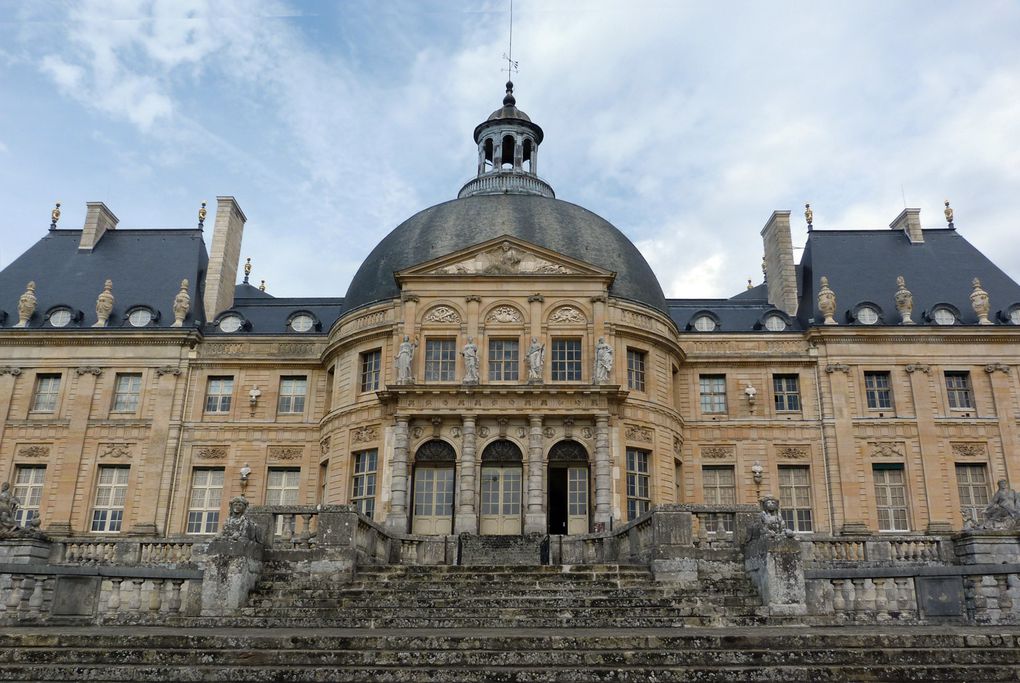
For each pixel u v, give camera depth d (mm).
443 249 42125
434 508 37031
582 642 14305
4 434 42719
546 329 39469
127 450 42688
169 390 43469
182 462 42750
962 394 42719
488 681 12812
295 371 44531
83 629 17250
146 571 21094
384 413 38312
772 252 49438
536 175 49969
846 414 42281
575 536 30031
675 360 42844
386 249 44469
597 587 22516
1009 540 26219
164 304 46188
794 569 20875
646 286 42938
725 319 47156
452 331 39562
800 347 43844
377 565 24688
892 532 40531
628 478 38156
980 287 44250
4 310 45750
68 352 44000
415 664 13719
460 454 37188
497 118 50312
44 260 48656
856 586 20906
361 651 13969
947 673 13031
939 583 20781
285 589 22453
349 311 42281
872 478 41500
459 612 20203
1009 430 41625
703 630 16656
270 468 43188
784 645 14242
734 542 23844
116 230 50500
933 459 41344
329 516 23844
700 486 42156
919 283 45969
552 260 40438
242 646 14359
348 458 39500
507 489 37250
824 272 46812
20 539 27828
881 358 43094
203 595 21016
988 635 14258
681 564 23062
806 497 42000
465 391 37344
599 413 37219
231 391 44312
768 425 42781
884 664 13414
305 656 13789
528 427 37531
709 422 42906
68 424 42844
